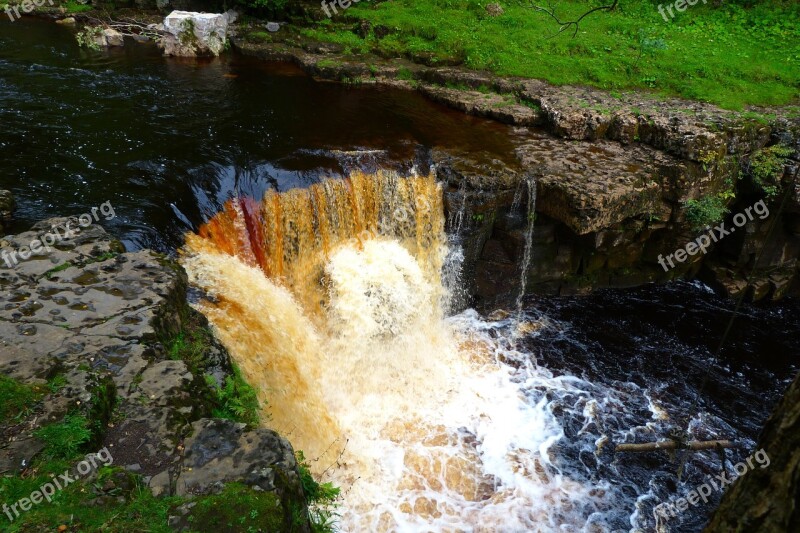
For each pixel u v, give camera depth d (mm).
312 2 14883
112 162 8438
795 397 2152
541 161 9617
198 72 12328
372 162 9000
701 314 10242
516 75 12594
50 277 5621
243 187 8266
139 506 3600
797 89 12719
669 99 11820
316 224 8391
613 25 14898
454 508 6641
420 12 14820
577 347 9234
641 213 9297
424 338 8812
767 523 2170
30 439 3908
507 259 9438
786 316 10531
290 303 7859
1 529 3387
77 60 12367
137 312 5234
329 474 6668
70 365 4547
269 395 6512
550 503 6805
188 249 7355
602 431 7812
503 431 7684
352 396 7879
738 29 15320
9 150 8539
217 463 3963
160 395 4465
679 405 8383
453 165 9281
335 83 12500
